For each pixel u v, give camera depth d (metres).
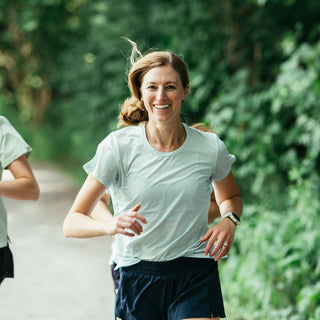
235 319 8.30
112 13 19.59
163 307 4.86
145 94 4.65
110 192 4.93
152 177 4.64
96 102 21.59
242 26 14.32
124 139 4.72
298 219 8.84
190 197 4.66
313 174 10.02
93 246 13.16
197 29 14.95
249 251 9.30
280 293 8.18
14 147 5.71
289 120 12.59
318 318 7.05
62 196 21.31
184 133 4.77
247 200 12.83
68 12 30.48
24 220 16.44
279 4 13.83
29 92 43.75
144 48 18.19
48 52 37.66
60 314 8.68
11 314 8.66
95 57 22.09
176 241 4.72
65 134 35.50
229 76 14.02
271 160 11.70
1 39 39.19
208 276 4.86
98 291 9.84
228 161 4.84
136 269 4.84
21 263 11.64
